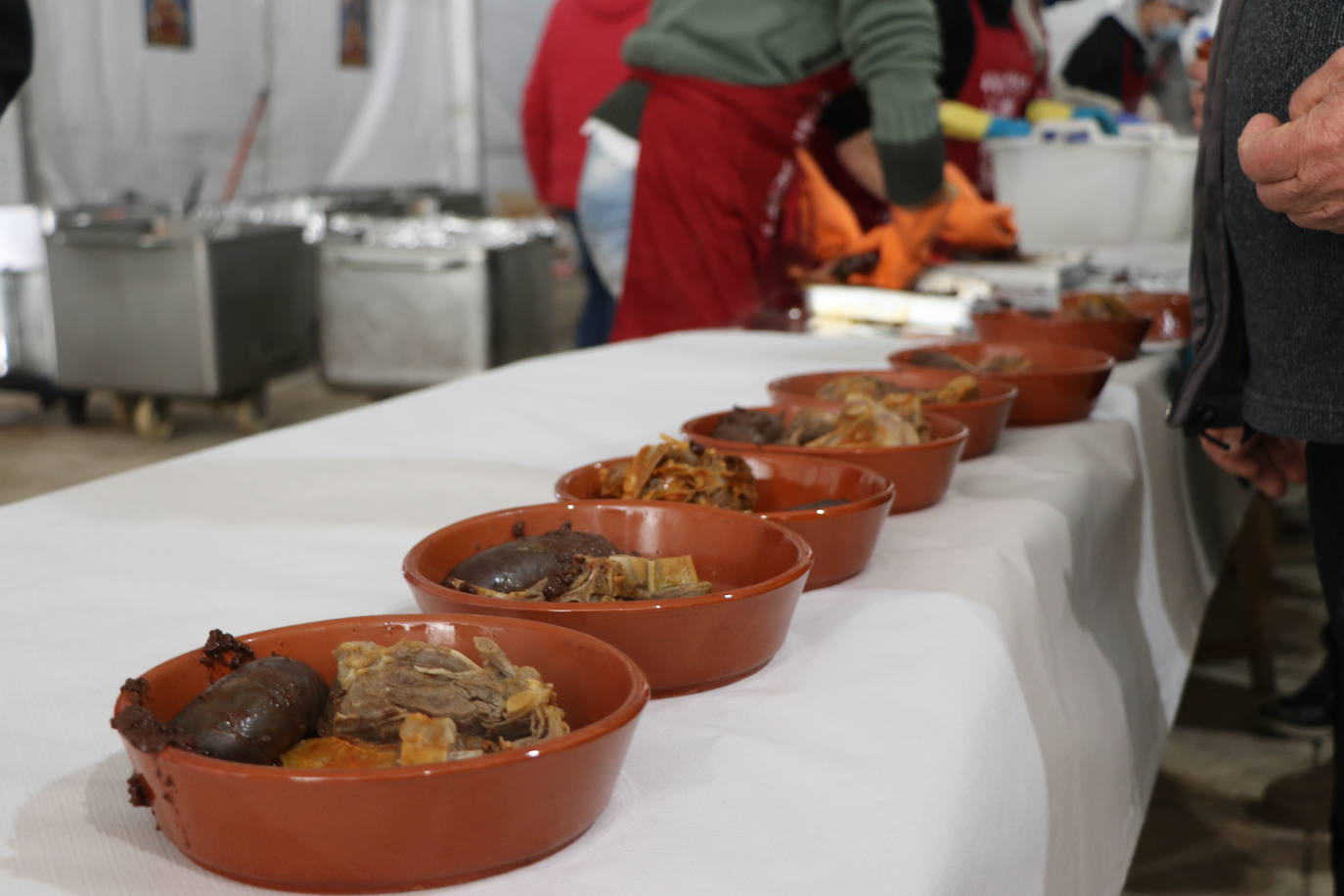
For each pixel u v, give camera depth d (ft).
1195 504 4.80
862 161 7.78
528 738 1.41
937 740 1.71
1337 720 3.81
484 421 3.79
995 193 9.32
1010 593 2.38
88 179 13.03
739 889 1.33
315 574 2.37
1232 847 5.69
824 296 6.15
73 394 13.17
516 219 16.40
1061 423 3.80
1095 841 2.48
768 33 6.56
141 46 13.21
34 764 1.58
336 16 15.83
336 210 14.51
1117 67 12.67
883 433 2.77
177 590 2.27
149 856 1.36
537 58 10.35
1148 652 3.59
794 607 1.91
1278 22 2.71
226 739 1.33
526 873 1.34
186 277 11.91
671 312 7.19
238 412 13.39
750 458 2.60
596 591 1.82
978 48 8.87
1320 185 2.35
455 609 1.74
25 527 2.65
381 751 1.38
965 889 1.54
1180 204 8.25
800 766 1.61
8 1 4.57
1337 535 3.21
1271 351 2.94
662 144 6.91
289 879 1.27
